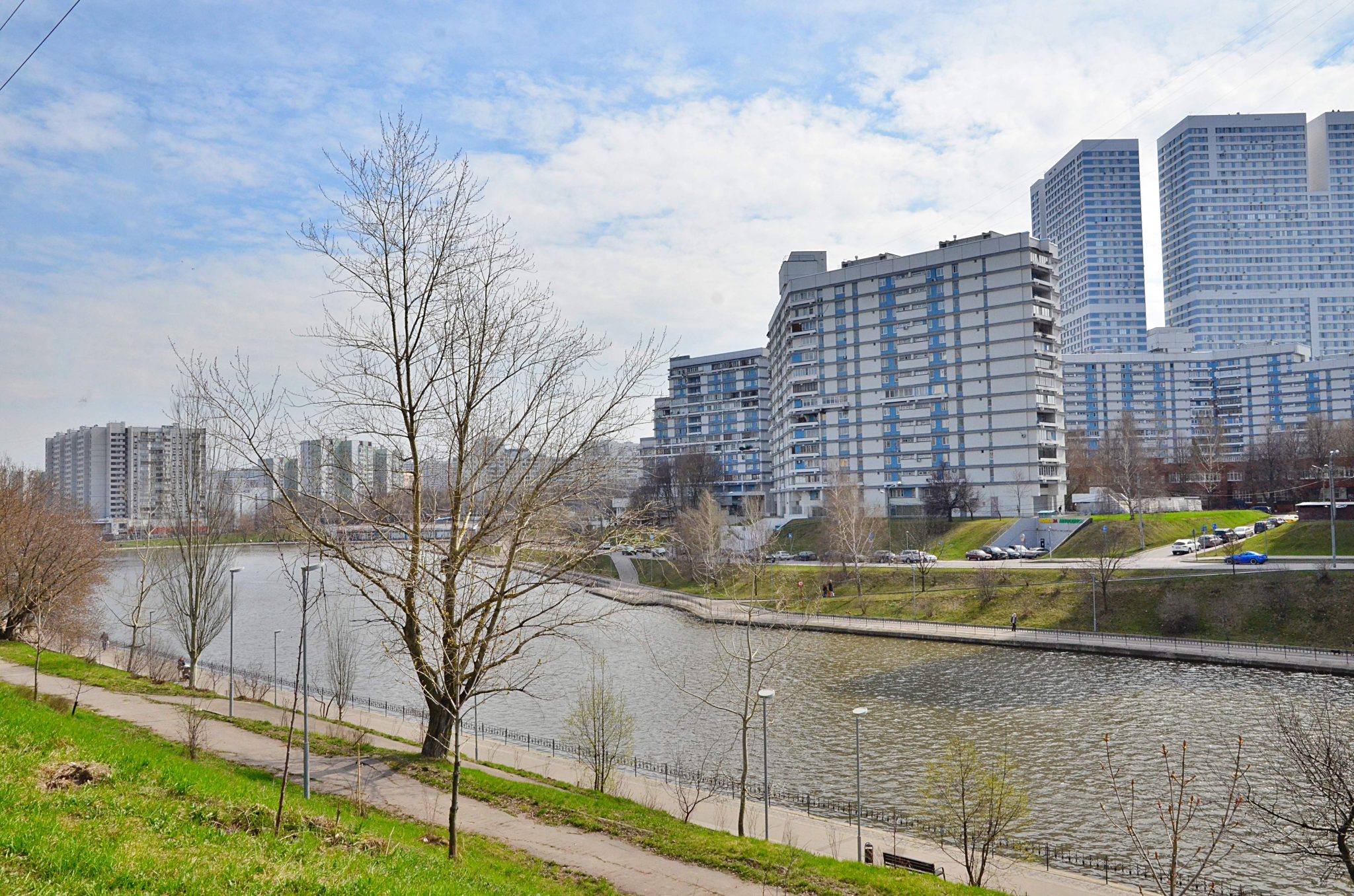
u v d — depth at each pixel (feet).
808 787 128.36
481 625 79.51
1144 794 121.29
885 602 277.44
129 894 37.19
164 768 65.26
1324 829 82.12
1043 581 265.34
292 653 228.22
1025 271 403.34
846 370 459.73
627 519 93.66
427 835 71.56
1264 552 268.00
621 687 193.36
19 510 199.31
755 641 229.04
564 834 79.10
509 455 93.40
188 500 161.68
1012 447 406.21
